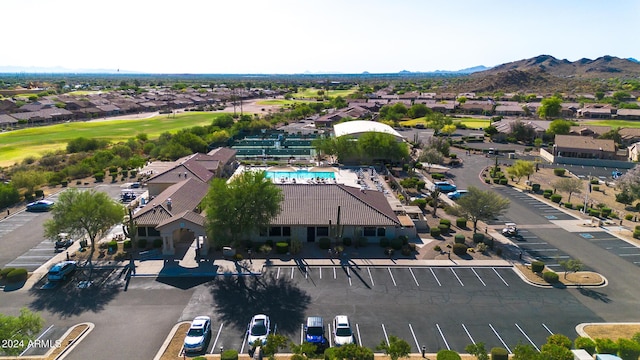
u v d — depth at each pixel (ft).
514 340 105.50
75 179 258.57
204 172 227.81
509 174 273.33
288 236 164.86
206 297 123.75
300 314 115.44
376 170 284.61
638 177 215.51
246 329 108.58
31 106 576.20
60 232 147.02
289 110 628.28
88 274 137.18
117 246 156.87
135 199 211.61
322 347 100.63
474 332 108.68
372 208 169.58
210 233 145.59
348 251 156.76
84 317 113.19
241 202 145.07
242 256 150.51
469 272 142.10
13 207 207.82
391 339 90.68
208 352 99.45
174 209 166.61
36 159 306.76
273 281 133.80
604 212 201.26
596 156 325.42
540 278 137.90
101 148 348.79
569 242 169.58
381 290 129.18
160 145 342.23
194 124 510.99
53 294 125.08
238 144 393.09
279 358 97.14
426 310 118.32
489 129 422.41
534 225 189.06
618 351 93.97
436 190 204.03
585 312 118.73
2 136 407.64
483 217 169.99
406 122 530.68
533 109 612.29
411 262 148.36
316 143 320.09
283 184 183.21
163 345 101.86
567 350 90.48
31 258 149.28
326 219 163.02
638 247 165.17
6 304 119.03
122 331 107.04
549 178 275.80
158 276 135.95
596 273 142.51
